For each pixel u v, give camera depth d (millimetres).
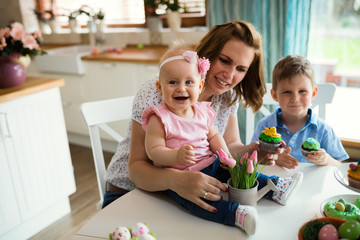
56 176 2109
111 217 896
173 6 3014
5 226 1846
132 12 3443
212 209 853
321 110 1640
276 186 948
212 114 1141
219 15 2457
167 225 854
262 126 1519
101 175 1399
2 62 1813
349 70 2904
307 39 2213
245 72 1145
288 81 1343
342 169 932
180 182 917
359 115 2531
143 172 1016
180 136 1037
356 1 2461
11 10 3889
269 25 2281
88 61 2961
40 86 1904
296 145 1424
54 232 2057
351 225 674
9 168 1827
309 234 700
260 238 789
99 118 1385
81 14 3551
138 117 1107
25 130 1883
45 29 3949
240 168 890
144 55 2791
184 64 942
